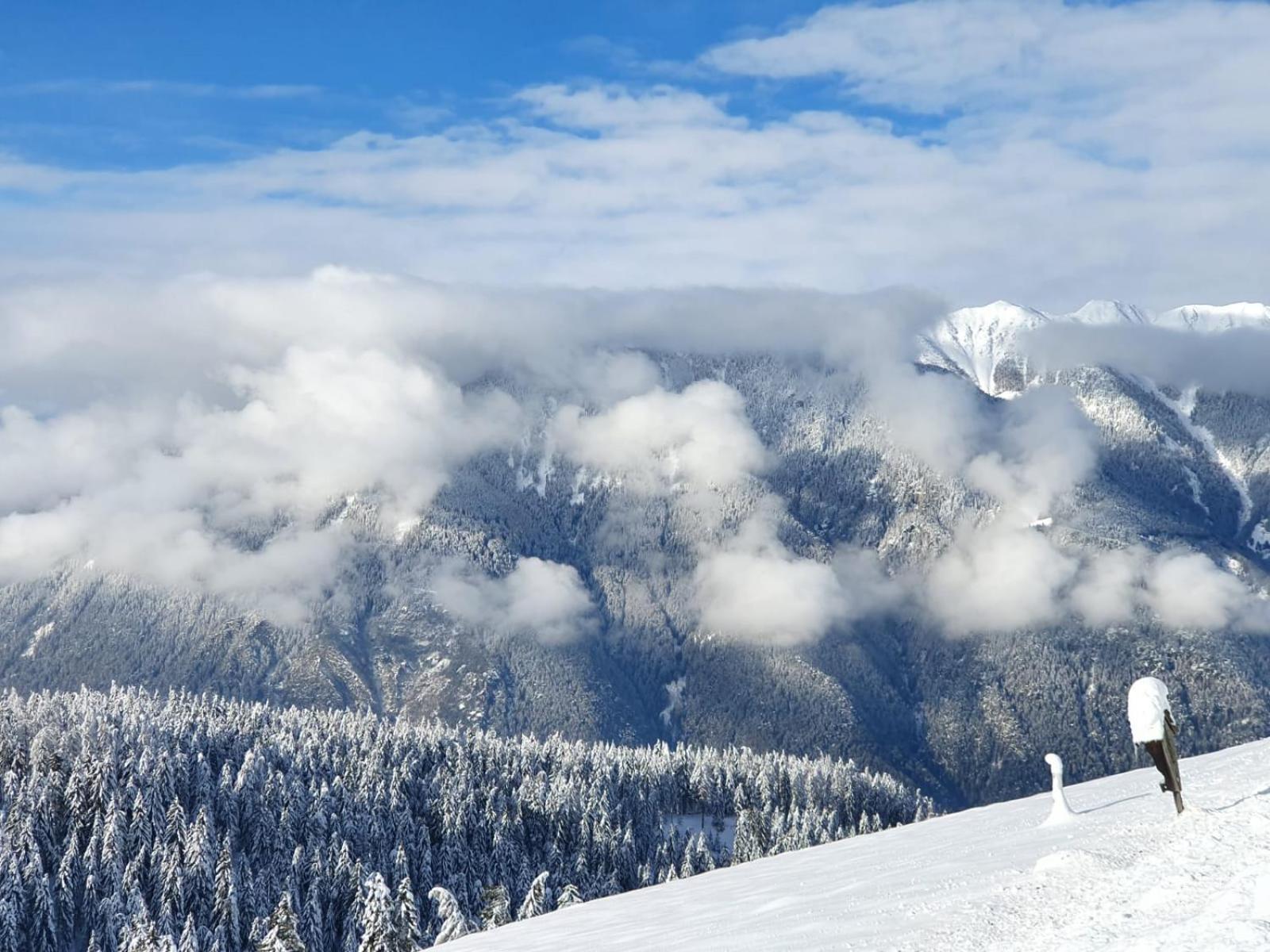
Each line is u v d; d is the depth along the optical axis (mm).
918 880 14297
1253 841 10406
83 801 110625
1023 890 11078
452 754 165375
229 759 143000
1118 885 10273
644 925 17750
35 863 99688
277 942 58000
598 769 175250
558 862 134375
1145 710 13516
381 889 52531
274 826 121562
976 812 24594
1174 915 8906
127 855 106312
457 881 122250
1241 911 7887
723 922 15414
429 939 84125
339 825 123938
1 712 142250
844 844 24703
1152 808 15523
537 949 18188
